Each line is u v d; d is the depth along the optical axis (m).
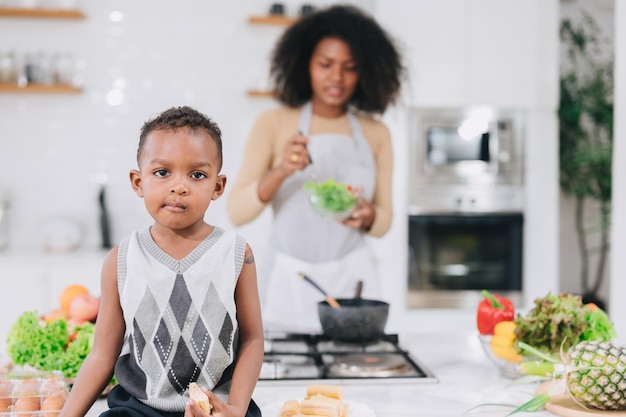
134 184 1.15
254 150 2.77
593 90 4.86
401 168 4.12
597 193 4.94
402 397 1.54
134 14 4.38
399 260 4.13
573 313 1.61
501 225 4.18
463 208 4.17
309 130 2.77
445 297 4.17
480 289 4.19
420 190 4.16
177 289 1.13
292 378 1.63
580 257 5.13
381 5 4.08
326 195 2.52
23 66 4.32
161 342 1.13
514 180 4.20
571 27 5.00
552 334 1.58
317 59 2.65
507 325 1.66
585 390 1.39
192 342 1.13
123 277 1.14
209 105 4.46
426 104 4.12
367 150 2.80
